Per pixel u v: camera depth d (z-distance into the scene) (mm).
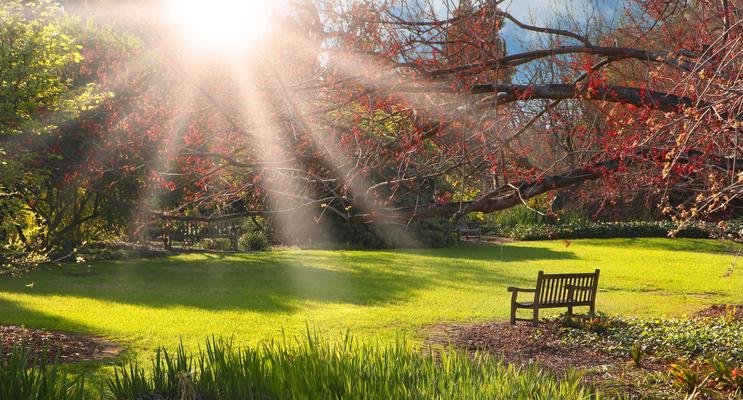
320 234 29828
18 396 4973
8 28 9148
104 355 9359
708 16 8086
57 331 10836
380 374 5637
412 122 7289
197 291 16312
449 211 6785
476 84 7082
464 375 5848
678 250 31141
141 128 8375
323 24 6695
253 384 5508
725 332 10781
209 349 5926
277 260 23859
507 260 25422
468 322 12898
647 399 7574
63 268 19844
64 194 18125
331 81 6566
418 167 7191
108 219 19766
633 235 36125
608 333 11594
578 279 12859
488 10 6645
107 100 10289
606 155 7020
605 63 7734
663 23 8375
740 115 5746
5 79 9023
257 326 11844
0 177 10008
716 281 20172
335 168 6582
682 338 10633
